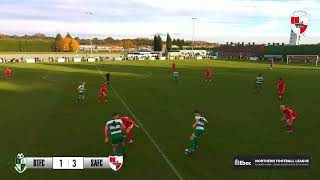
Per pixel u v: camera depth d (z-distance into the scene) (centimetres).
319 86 3709
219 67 6756
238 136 1700
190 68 6488
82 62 8725
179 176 1205
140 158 1390
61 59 9325
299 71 5825
